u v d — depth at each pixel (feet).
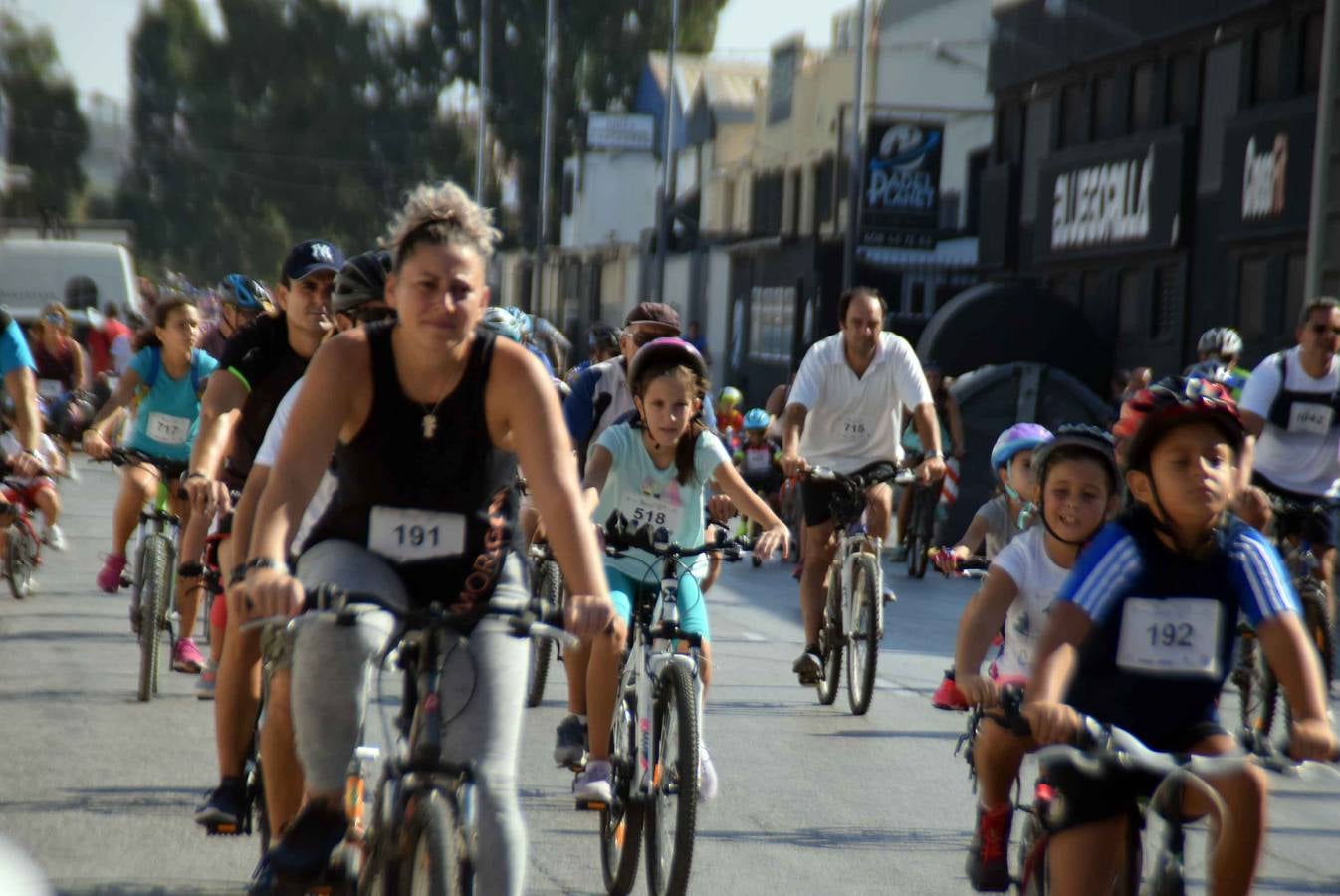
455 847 37.04
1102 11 281.54
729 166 510.99
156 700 94.02
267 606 37.52
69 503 214.48
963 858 66.44
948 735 92.17
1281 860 67.46
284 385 62.03
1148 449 40.75
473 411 41.83
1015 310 251.60
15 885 25.17
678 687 57.47
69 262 313.12
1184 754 40.96
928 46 377.91
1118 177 272.51
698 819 71.87
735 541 62.39
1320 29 226.17
